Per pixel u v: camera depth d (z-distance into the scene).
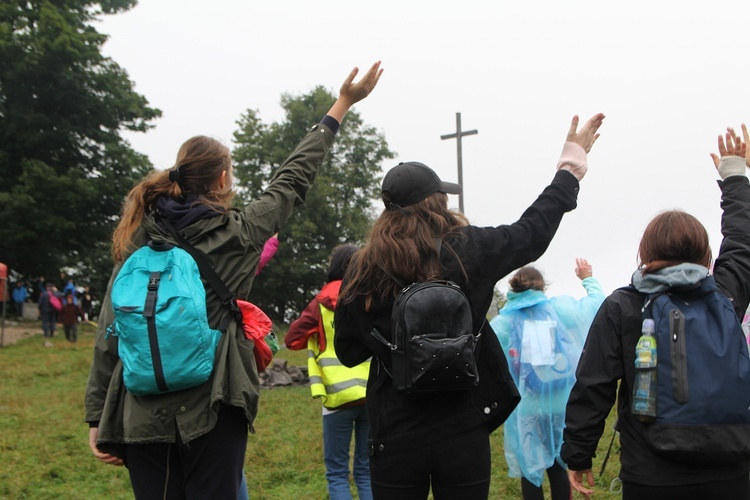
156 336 2.51
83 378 14.41
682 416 2.52
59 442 7.95
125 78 36.31
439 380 2.43
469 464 2.54
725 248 3.00
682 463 2.55
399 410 2.59
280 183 2.97
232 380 2.64
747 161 3.18
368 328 2.68
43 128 34.19
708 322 2.62
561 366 4.79
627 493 2.70
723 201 3.15
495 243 2.65
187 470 2.64
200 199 2.82
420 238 2.62
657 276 2.70
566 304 4.93
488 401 2.60
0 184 33.53
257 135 48.91
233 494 2.66
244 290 2.80
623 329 2.75
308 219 45.31
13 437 8.16
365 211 48.69
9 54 32.69
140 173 35.75
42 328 26.14
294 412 10.12
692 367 2.55
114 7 37.59
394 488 2.58
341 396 4.52
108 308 2.71
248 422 2.66
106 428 2.66
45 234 33.00
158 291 2.56
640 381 2.63
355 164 49.78
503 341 4.90
